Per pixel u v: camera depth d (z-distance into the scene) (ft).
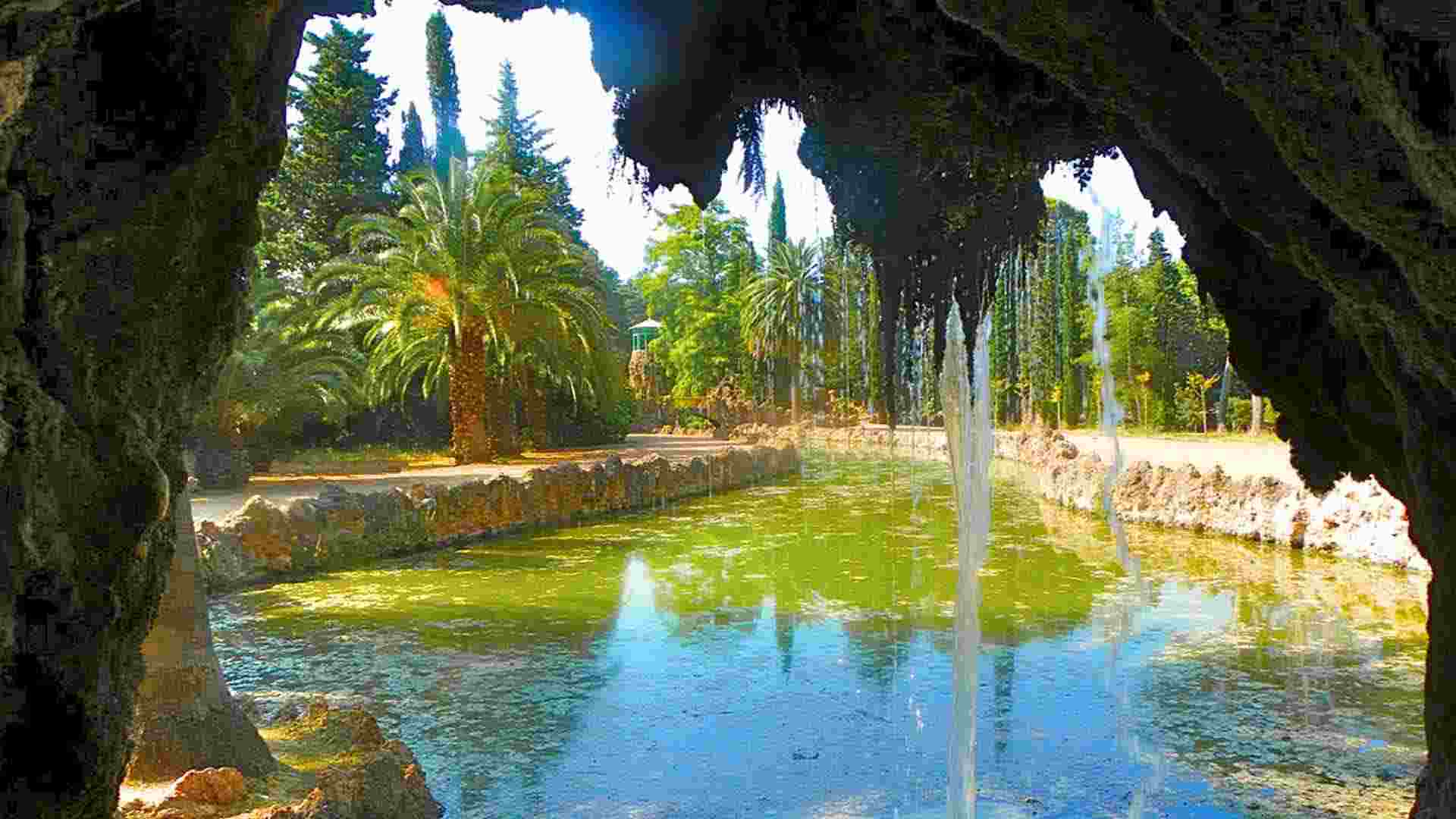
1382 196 8.43
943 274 21.03
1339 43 7.57
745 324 153.79
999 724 27.53
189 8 9.48
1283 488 59.47
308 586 47.60
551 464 91.91
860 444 132.57
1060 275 121.39
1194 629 37.93
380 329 90.07
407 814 19.15
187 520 19.57
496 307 85.05
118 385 9.66
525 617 41.22
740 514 76.13
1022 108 16.31
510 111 171.83
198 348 11.12
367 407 100.89
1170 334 128.36
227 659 34.71
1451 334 9.26
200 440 72.79
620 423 126.41
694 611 42.37
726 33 18.12
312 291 85.20
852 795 22.56
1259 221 10.85
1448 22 6.76
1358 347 13.33
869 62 16.89
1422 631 37.32
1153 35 9.94
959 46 15.10
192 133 9.87
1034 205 20.68
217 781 17.21
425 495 60.59
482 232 82.64
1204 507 62.85
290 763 19.93
